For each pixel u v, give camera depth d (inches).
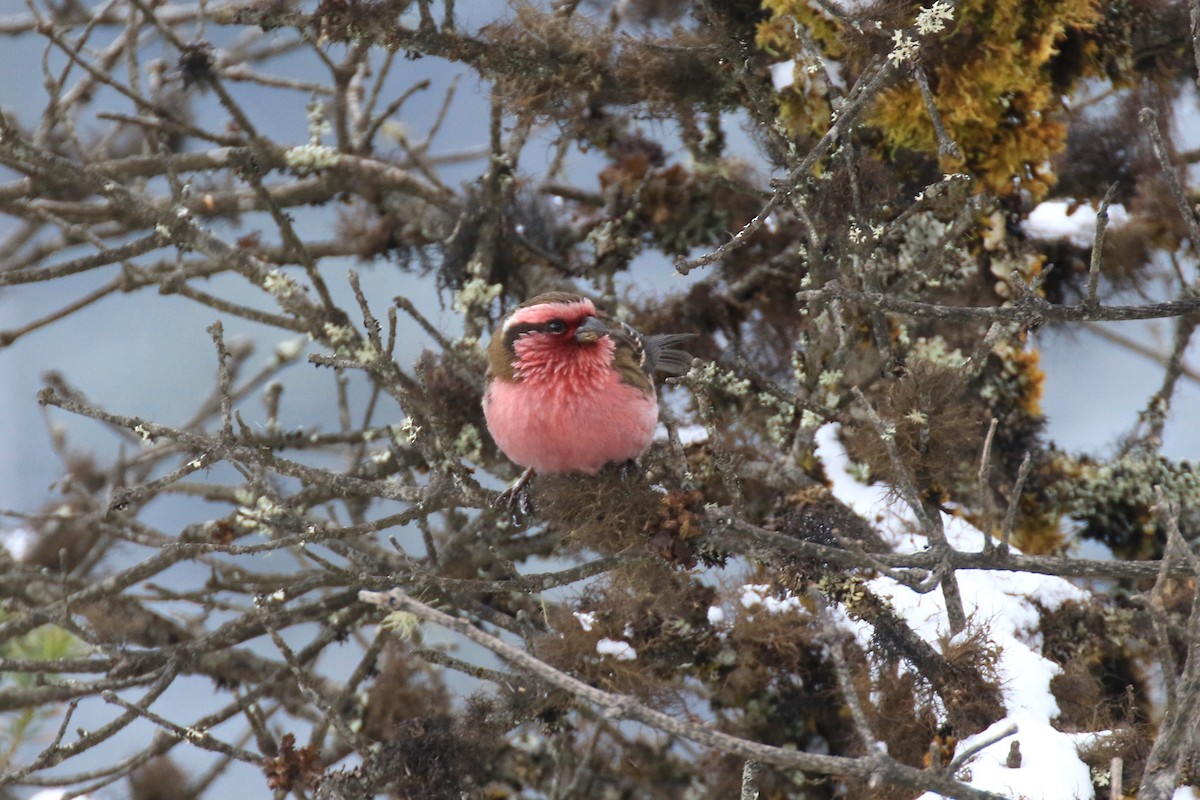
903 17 384.8
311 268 446.9
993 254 433.4
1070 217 447.2
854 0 394.9
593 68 426.6
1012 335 402.9
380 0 417.4
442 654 378.3
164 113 480.7
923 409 376.2
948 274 434.0
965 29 393.4
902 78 393.4
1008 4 390.0
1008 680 347.3
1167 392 450.9
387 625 394.6
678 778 444.1
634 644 388.2
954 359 419.2
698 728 241.8
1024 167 419.2
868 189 401.7
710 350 471.5
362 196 504.1
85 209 517.7
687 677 421.1
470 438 449.4
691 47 422.3
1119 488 430.9
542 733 411.2
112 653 415.5
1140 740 330.0
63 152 539.2
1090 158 432.5
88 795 448.1
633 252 489.4
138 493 360.2
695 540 347.6
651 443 395.9
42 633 466.6
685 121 445.7
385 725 434.9
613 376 372.5
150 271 512.4
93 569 528.7
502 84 430.3
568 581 354.6
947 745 343.6
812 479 410.0
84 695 437.4
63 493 534.0
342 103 503.2
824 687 394.9
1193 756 310.7
